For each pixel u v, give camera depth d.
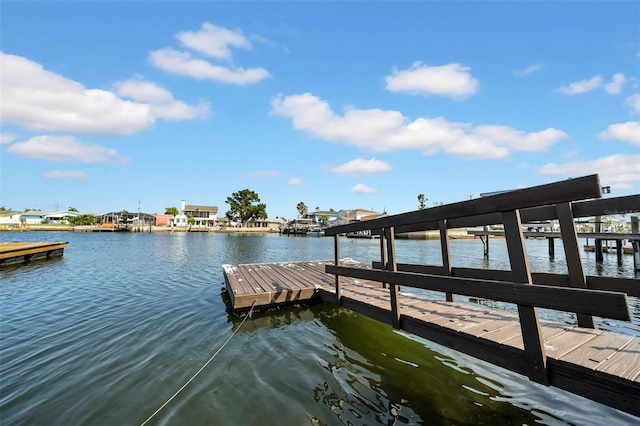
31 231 59.47
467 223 4.86
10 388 3.38
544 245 28.05
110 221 74.88
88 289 8.73
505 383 3.45
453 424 2.74
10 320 5.83
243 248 26.69
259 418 2.86
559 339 2.71
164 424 2.78
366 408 3.01
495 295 2.40
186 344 4.68
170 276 11.00
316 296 6.59
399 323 3.69
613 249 19.33
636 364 2.12
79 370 3.82
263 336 5.05
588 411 2.89
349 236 54.28
